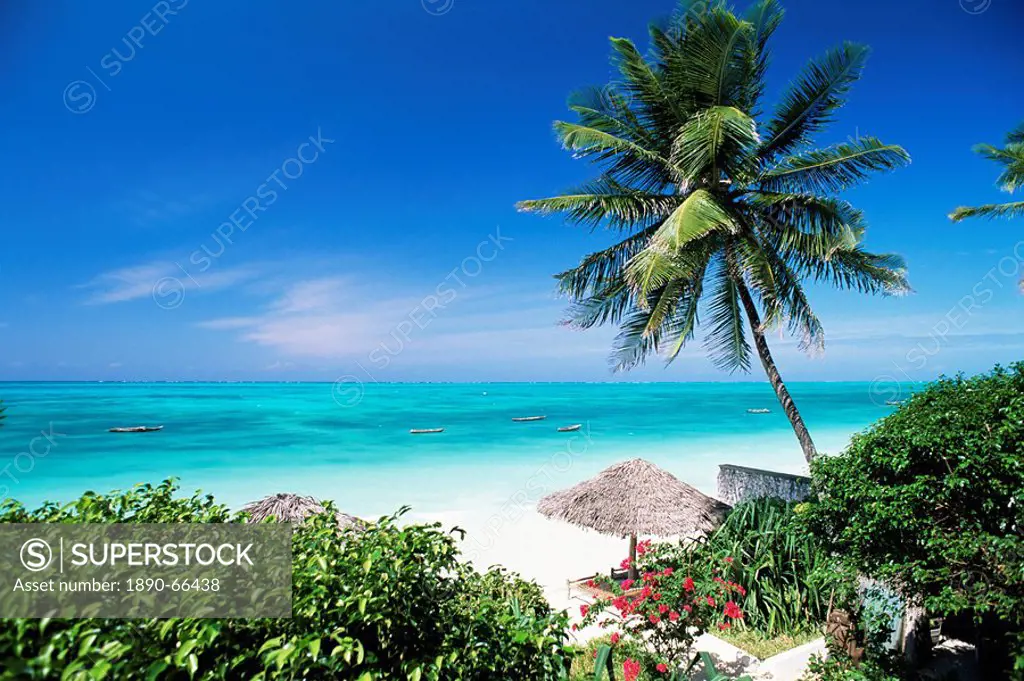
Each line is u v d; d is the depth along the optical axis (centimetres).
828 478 589
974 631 642
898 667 590
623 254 1262
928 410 538
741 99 1125
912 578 486
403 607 276
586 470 2869
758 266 1105
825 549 584
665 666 621
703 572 770
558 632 325
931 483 493
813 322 1176
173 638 228
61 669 197
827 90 1066
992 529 470
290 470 2825
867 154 1022
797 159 1118
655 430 4562
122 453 3184
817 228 1058
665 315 1262
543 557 1461
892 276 1156
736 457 3222
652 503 1095
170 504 327
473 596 351
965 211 1703
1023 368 512
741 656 766
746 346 1336
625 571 1260
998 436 466
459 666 276
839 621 654
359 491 2428
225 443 3606
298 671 235
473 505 2195
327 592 256
